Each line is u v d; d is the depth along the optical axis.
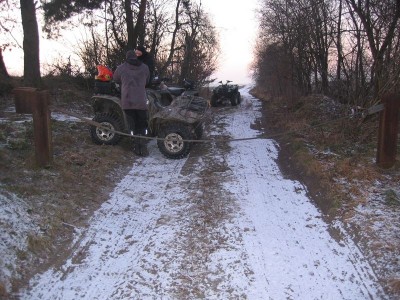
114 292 3.74
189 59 20.50
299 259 4.26
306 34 14.61
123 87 7.32
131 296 3.68
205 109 8.01
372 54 8.77
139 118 7.56
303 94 16.53
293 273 4.02
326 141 8.02
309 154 7.30
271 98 21.67
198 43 21.27
